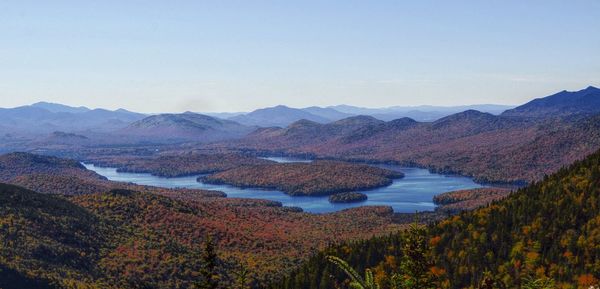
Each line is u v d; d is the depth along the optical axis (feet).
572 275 394.93
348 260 497.46
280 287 497.05
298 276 495.41
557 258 423.23
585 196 506.48
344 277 464.65
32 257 537.65
